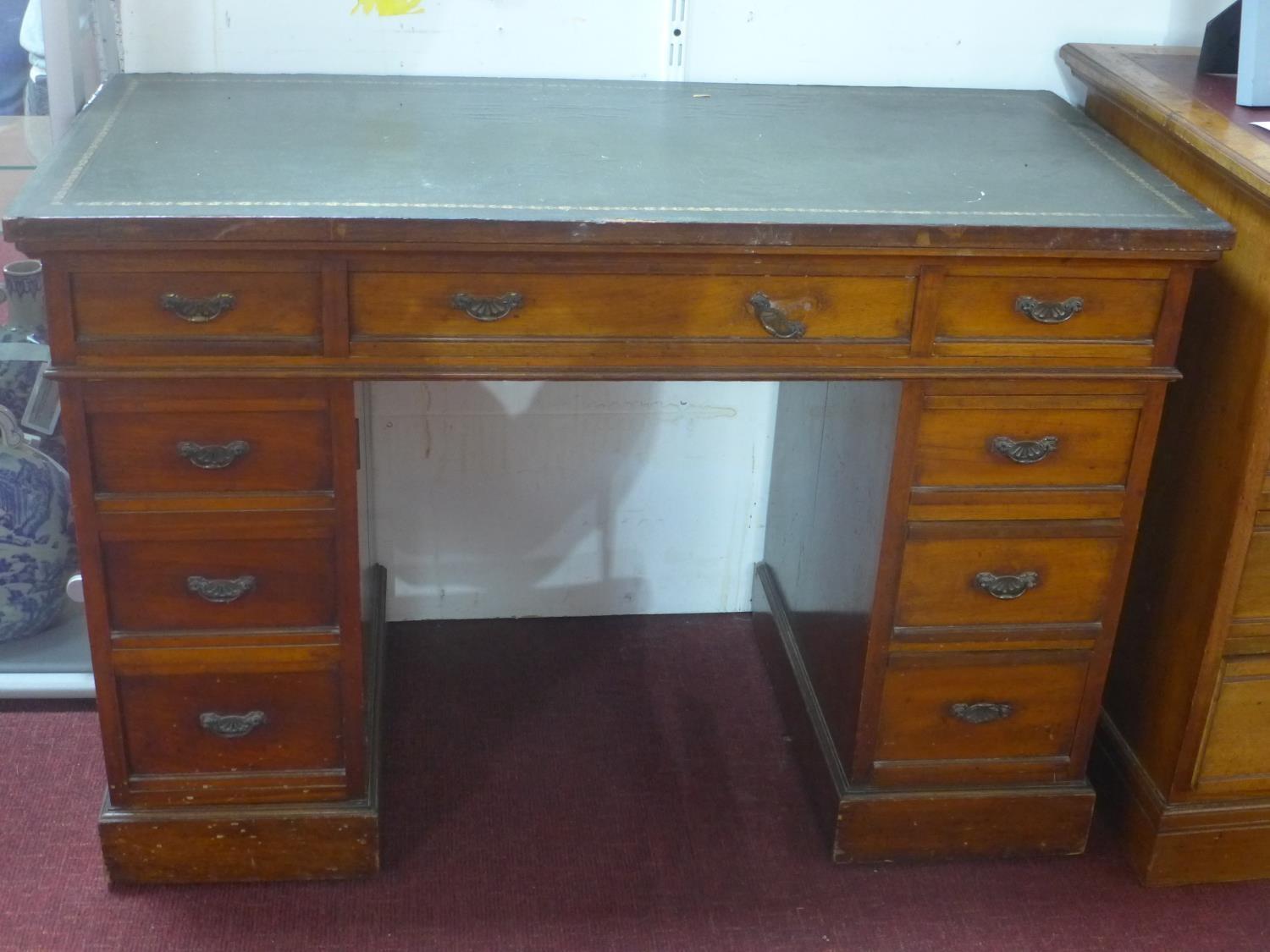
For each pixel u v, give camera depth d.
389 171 1.58
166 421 1.55
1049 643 1.78
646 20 2.00
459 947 1.72
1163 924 1.81
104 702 1.69
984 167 1.71
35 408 2.14
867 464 1.75
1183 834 1.83
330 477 1.60
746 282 1.53
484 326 1.52
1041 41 2.08
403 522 2.27
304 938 1.72
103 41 1.92
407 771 2.02
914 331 1.57
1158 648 1.84
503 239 1.44
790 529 2.18
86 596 1.63
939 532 1.69
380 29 1.96
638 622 2.40
